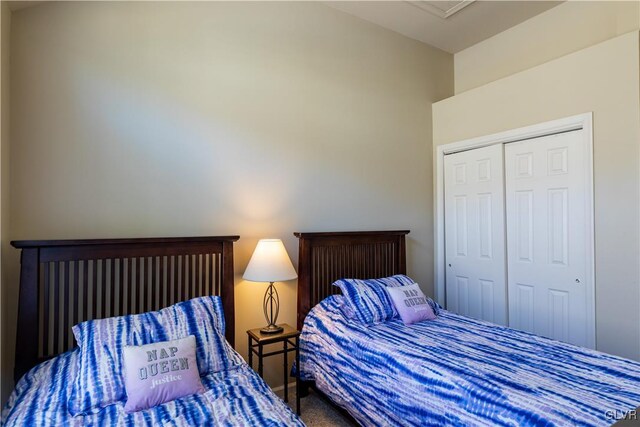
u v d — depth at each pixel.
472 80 3.86
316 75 3.03
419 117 3.72
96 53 2.17
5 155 1.84
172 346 1.68
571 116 2.73
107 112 2.19
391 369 1.92
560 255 2.84
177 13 2.44
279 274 2.39
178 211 2.40
